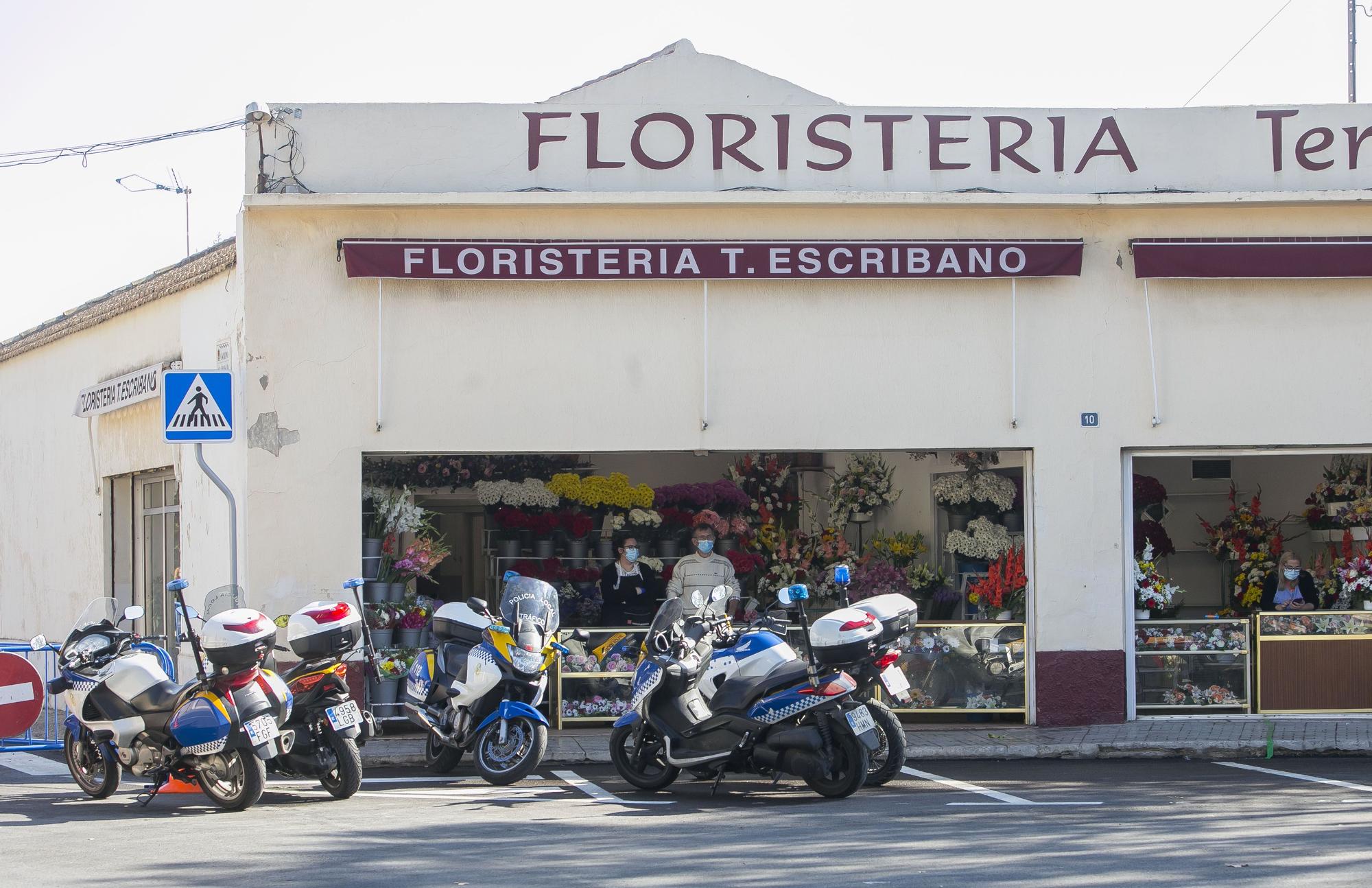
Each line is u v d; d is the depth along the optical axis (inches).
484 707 400.2
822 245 492.1
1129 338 499.8
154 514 628.7
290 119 495.8
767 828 319.9
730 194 489.4
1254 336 500.4
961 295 499.5
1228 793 367.2
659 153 501.0
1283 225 501.4
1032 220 500.7
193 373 445.4
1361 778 397.1
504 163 499.5
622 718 386.6
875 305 498.6
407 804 363.9
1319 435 498.6
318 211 489.4
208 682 363.9
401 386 490.3
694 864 277.9
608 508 573.0
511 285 493.7
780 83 619.5
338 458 488.1
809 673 363.9
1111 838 299.7
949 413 498.0
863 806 351.3
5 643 499.2
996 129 503.8
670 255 490.3
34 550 735.1
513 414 492.7
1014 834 305.7
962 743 460.1
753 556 576.4
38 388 734.5
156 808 363.9
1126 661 501.7
